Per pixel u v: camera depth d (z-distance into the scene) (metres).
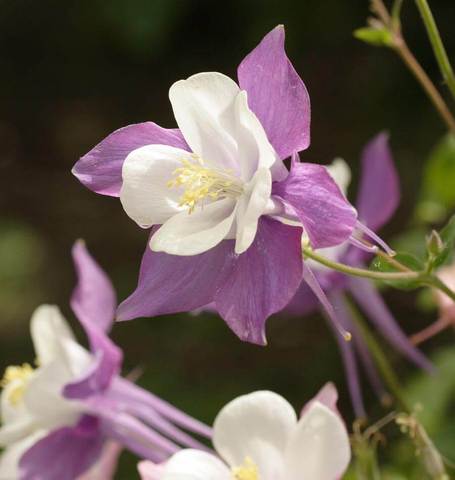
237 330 0.57
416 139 1.67
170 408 0.65
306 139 0.57
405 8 1.72
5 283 1.65
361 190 0.67
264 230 0.57
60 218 1.86
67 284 1.66
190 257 0.58
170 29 1.98
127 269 1.72
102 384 0.65
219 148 0.58
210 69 2.04
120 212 1.86
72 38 2.18
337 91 1.82
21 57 2.23
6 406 0.68
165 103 2.09
